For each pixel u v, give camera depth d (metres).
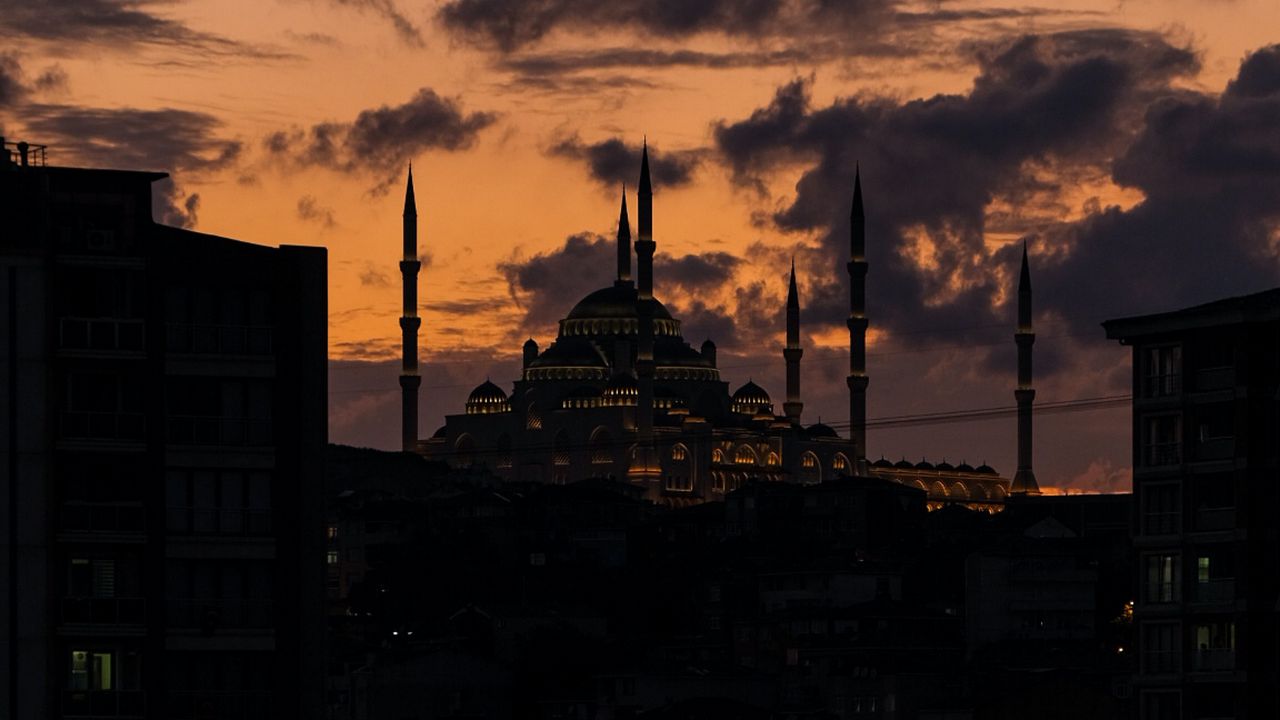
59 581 119.88
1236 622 153.62
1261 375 155.38
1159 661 157.50
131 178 125.00
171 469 123.06
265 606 123.56
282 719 123.06
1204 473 157.00
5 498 119.50
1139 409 161.00
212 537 122.94
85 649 119.69
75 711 118.81
